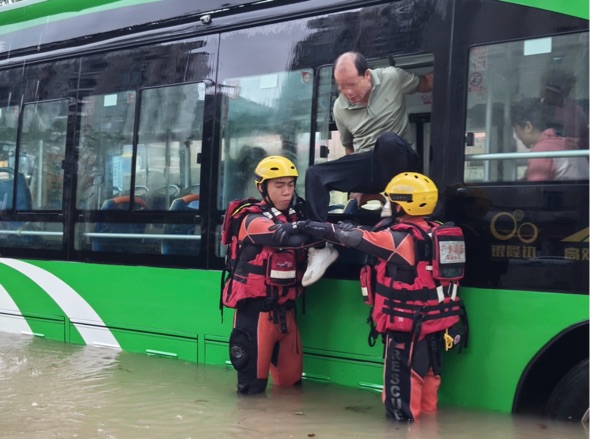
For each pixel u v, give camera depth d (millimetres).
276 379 4242
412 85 4055
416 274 3490
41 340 5559
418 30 3980
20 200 5820
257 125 4609
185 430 3650
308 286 4254
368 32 4180
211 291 4707
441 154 3840
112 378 4559
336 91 4293
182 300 4840
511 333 3559
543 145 3545
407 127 4062
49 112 5715
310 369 4250
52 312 5543
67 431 3682
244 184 4641
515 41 3664
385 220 3715
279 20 4559
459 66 3814
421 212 3588
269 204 4070
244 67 4695
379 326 3586
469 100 3779
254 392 4105
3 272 5832
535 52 3605
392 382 3564
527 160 3578
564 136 3492
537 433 3389
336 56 4301
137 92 5203
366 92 3986
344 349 4117
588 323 3348
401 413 3543
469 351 3678
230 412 3869
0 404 4121
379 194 4074
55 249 5551
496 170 3666
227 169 4719
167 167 5008
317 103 4367
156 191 5039
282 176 3982
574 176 3443
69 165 5535
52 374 4676
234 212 4090
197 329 4762
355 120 4086
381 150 3752
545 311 3467
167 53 5070
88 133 5457
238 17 4746
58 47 5695
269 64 4582
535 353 3488
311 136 4383
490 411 3613
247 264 3994
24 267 5707
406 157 3764
